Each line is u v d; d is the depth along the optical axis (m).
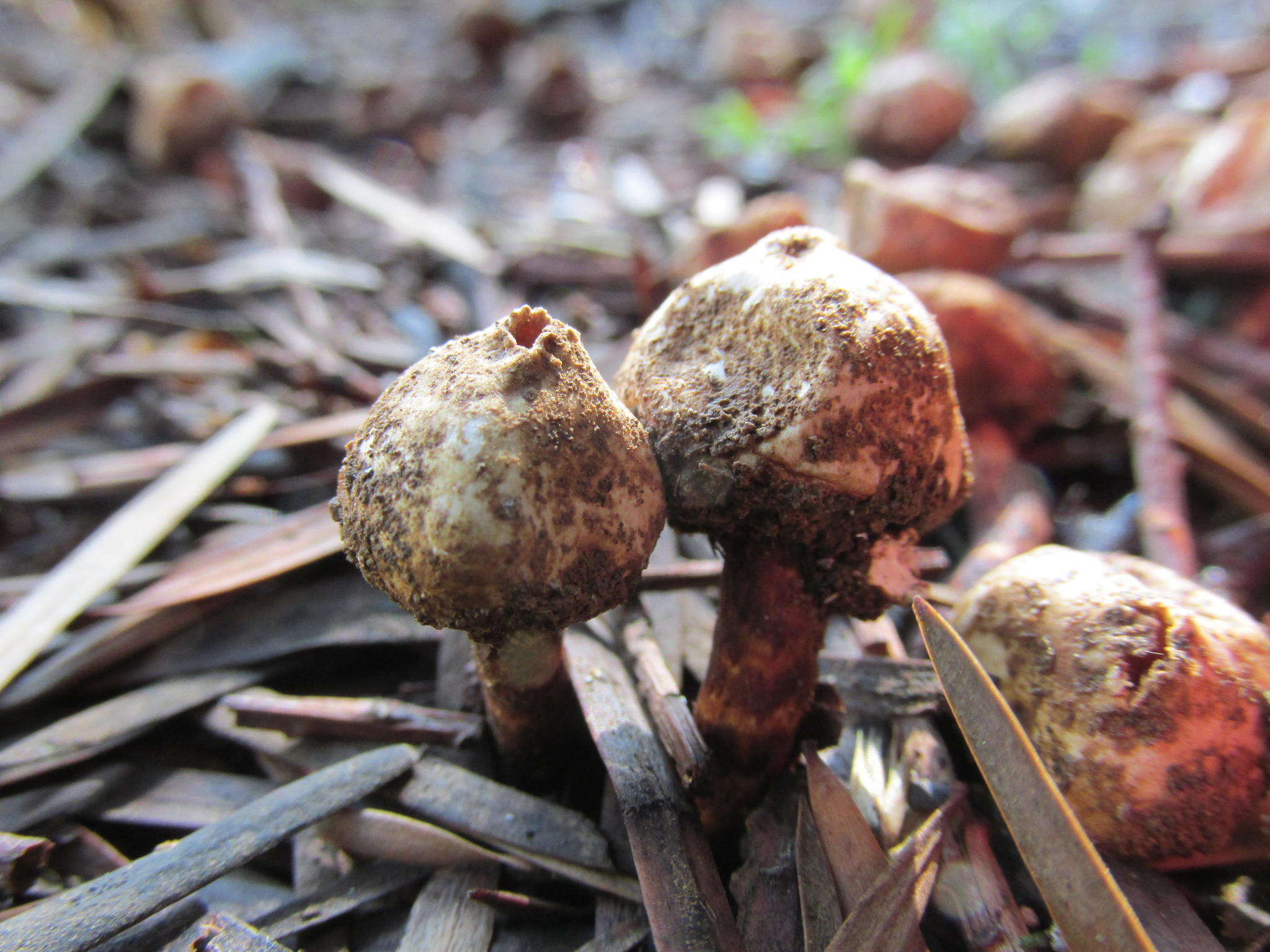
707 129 0.16
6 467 0.08
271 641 0.05
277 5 0.25
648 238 0.11
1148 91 0.15
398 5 0.27
